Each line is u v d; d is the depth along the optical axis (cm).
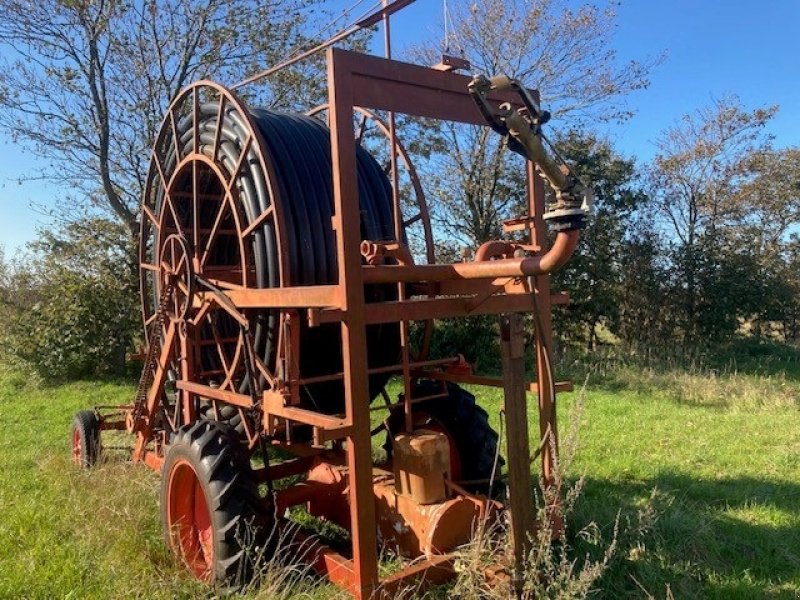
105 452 583
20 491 513
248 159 420
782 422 771
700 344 1465
